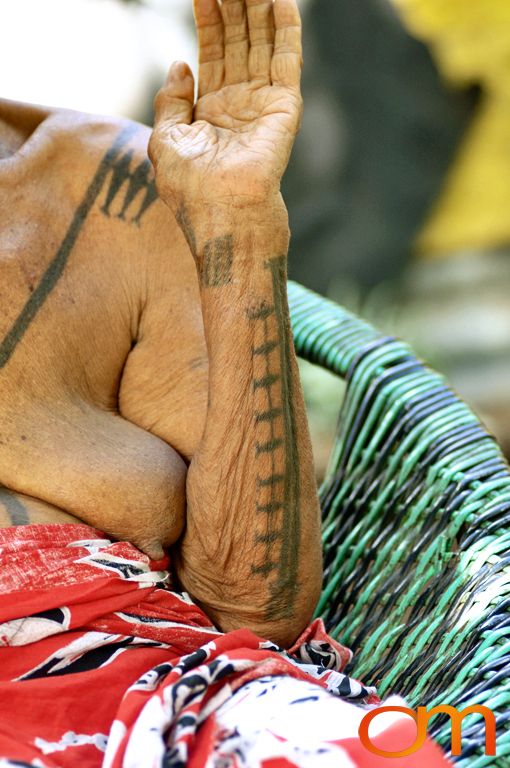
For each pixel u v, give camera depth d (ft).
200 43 7.49
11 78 30.37
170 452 7.74
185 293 7.95
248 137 7.16
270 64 7.35
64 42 30.55
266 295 7.13
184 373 7.91
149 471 7.51
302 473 7.48
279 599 7.62
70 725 6.38
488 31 30.96
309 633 7.86
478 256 32.32
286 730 6.05
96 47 30.73
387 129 31.42
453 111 31.71
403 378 9.30
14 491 7.31
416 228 31.96
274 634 7.77
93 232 7.82
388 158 31.50
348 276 31.48
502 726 6.45
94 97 30.81
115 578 6.97
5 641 6.62
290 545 7.50
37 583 6.73
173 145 7.22
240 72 7.42
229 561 7.53
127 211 7.89
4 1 30.12
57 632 6.75
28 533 6.96
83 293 7.67
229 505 7.39
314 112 31.09
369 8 30.89
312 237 31.35
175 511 7.61
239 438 7.30
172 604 7.30
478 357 29.60
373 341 9.57
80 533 7.18
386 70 31.22
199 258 7.17
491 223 32.30
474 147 31.91
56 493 7.29
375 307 31.32
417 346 29.25
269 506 7.38
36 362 7.43
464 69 31.30
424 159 31.81
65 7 30.48
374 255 31.60
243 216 7.02
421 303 31.55
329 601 8.72
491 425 26.03
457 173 31.99
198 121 7.36
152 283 7.91
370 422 9.24
